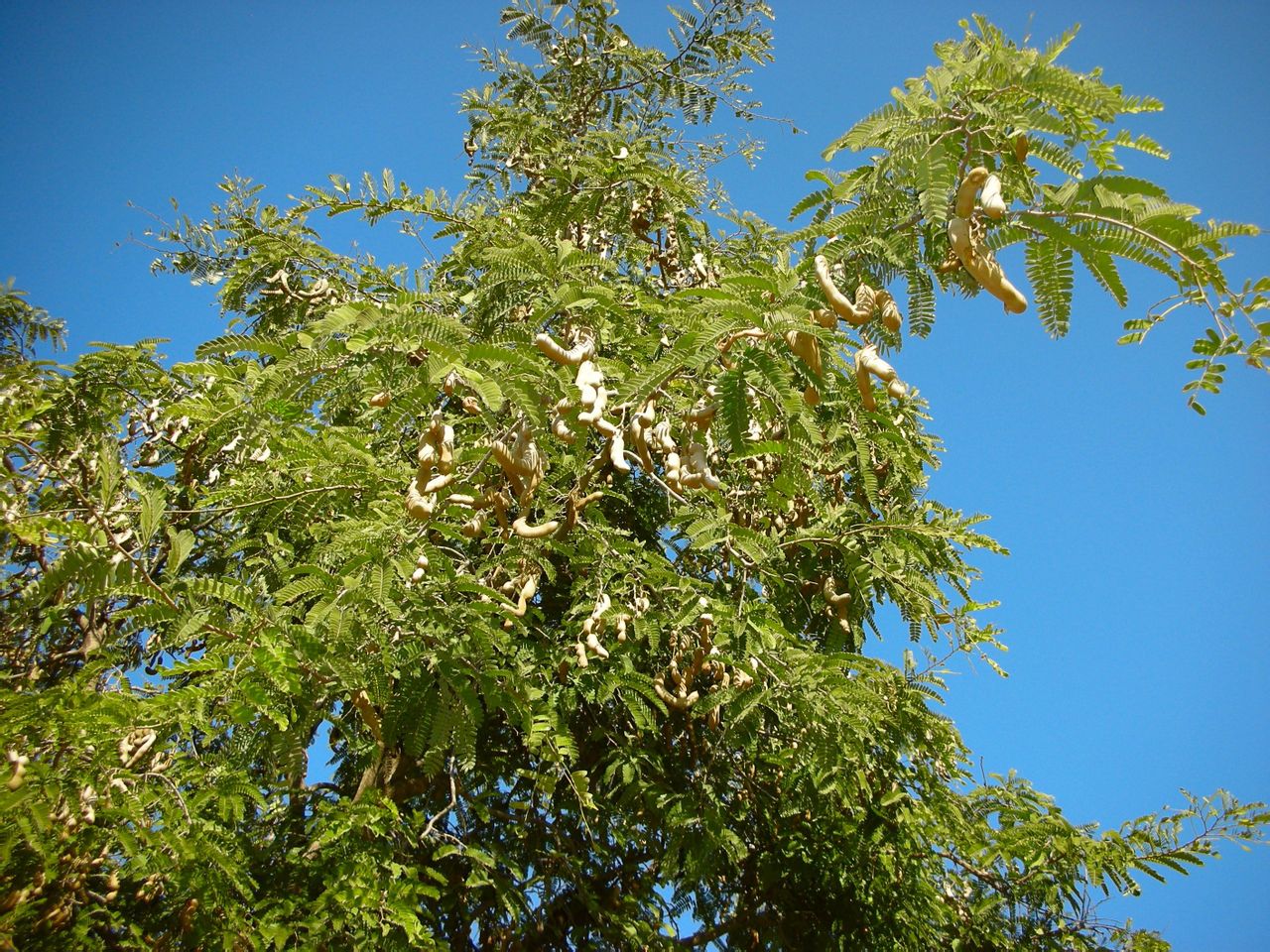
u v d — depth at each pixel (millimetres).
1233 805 7555
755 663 5988
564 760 6234
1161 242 2955
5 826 3918
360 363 5035
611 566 6391
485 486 5523
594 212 7281
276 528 6586
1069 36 3207
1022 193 3395
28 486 6777
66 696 4340
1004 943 7711
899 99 3316
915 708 7109
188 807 4559
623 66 11102
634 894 7434
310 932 4730
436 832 6309
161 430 8211
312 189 7430
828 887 7402
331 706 6309
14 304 9727
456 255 7590
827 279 3555
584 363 4059
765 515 7602
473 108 9445
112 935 5062
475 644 5312
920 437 8797
